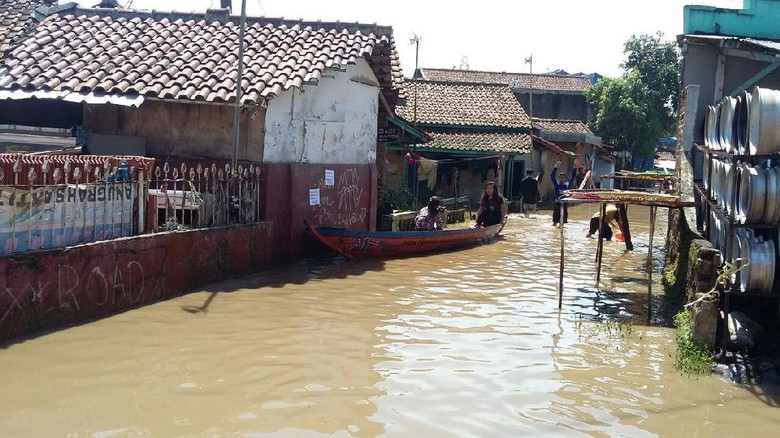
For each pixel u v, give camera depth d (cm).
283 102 1244
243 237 1109
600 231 1170
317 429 542
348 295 1016
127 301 866
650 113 4228
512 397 629
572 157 3191
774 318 845
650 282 928
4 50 1329
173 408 571
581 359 750
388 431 544
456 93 3134
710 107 1083
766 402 639
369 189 1559
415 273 1217
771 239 827
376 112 1585
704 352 745
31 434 511
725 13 1411
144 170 927
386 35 1420
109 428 527
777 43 1238
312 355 723
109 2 1688
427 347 770
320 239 1260
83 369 652
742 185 798
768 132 736
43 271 745
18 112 1292
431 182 2470
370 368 691
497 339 813
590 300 1048
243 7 1089
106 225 858
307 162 1327
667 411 611
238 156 1221
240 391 615
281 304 938
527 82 4672
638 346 806
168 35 1365
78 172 836
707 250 797
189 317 848
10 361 661
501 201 1780
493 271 1271
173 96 1134
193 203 1016
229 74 1216
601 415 596
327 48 1316
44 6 1471
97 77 1191
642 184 3403
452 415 582
